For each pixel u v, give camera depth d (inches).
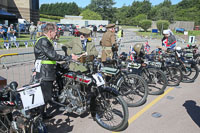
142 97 178.9
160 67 210.4
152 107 172.6
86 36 161.3
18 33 657.0
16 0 1067.9
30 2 1101.7
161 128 138.0
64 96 138.5
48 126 135.9
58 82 143.8
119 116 147.7
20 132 98.0
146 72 201.0
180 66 245.0
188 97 199.3
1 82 128.0
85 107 134.3
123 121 124.6
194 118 153.9
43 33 121.3
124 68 167.2
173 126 141.2
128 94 186.2
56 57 117.6
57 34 123.4
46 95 124.1
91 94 136.6
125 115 123.2
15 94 94.7
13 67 289.1
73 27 1211.2
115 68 156.3
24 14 1091.3
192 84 245.4
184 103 183.6
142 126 140.2
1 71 267.9
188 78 259.3
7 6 1055.0
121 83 163.2
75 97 132.0
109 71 155.9
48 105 168.4
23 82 222.2
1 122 101.1
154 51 236.2
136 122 145.6
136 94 196.9
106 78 159.0
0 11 721.6
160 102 184.4
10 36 519.8
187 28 1983.3
